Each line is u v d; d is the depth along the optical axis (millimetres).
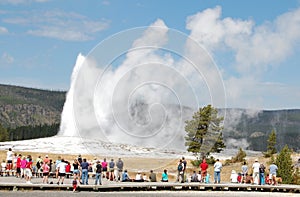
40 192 26062
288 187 32844
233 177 36188
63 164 28594
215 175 33000
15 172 34562
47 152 51500
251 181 35438
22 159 33188
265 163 55344
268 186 32750
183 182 31750
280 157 44125
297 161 52156
